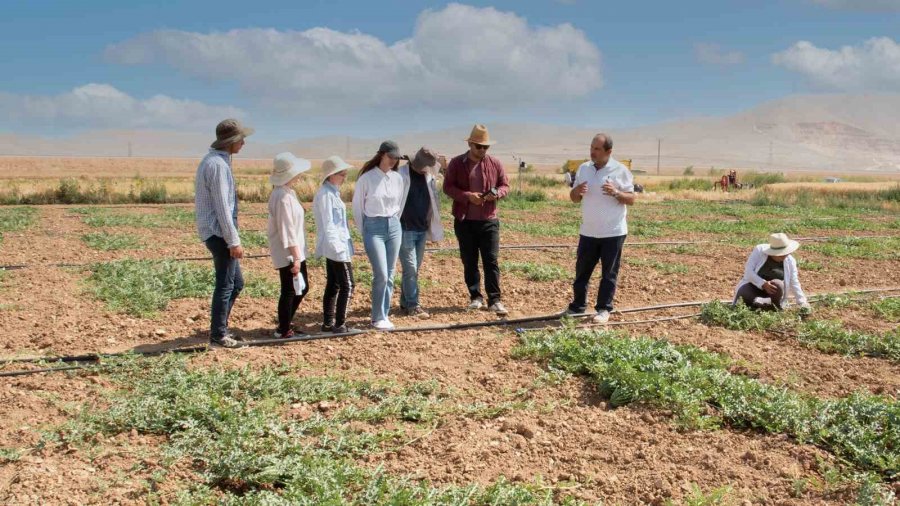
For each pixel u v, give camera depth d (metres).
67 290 9.86
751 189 48.41
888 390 6.25
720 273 12.78
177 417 5.27
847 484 4.46
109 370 6.40
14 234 16.84
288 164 7.06
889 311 9.29
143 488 4.31
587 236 8.54
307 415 5.46
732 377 6.09
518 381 6.37
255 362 6.70
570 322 8.05
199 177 6.71
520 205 30.02
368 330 7.89
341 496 4.13
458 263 13.24
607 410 5.75
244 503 4.11
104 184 31.22
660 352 6.66
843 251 15.91
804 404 5.55
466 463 4.71
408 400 5.75
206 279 10.41
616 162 8.43
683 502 4.26
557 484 4.43
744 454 4.88
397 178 8.05
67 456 4.74
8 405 5.56
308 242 15.70
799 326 8.13
